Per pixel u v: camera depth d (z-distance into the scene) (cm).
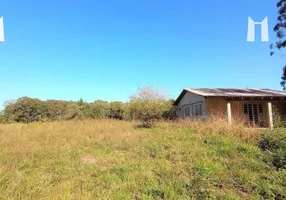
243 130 992
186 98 2312
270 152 755
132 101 2561
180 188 511
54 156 754
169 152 795
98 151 842
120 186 526
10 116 2800
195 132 1110
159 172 614
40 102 2966
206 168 616
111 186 525
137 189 518
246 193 521
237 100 1873
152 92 2720
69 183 532
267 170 639
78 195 470
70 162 695
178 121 1554
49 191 480
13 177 525
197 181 539
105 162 711
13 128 1397
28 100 2923
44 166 648
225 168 647
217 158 730
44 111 2923
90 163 701
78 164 681
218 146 848
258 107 1975
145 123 1500
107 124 1508
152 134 1131
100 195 477
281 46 2233
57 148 866
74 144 939
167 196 480
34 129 1353
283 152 705
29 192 465
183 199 464
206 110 1895
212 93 1870
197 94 1970
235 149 809
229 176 598
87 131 1259
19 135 1120
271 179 572
